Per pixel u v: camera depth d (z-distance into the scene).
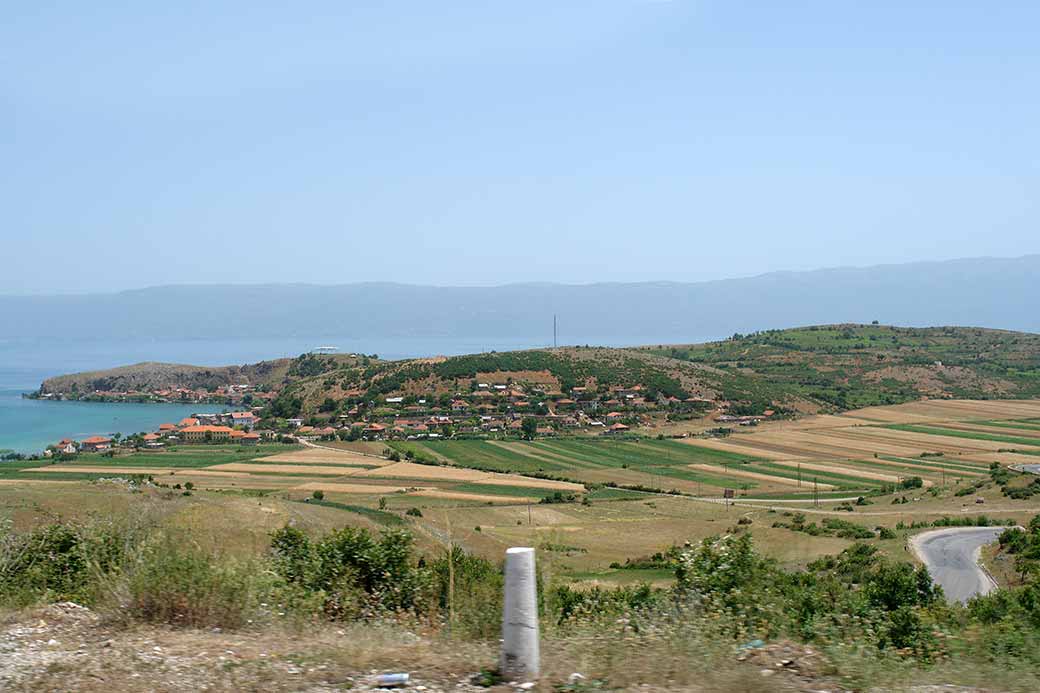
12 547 9.75
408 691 5.46
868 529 41.31
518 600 5.81
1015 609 8.71
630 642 6.50
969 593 21.45
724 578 8.58
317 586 9.23
